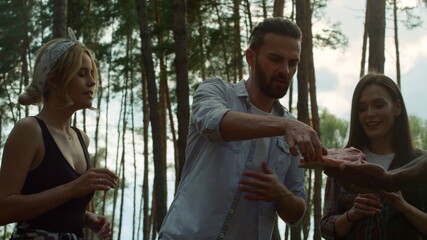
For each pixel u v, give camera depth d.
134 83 18.97
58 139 2.75
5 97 17.66
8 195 2.54
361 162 2.65
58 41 2.80
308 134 2.20
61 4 6.78
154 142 10.79
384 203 3.23
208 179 2.71
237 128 2.37
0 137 18.25
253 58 2.80
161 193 10.73
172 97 17.70
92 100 2.83
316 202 10.41
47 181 2.64
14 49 16.00
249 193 2.70
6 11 15.36
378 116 3.39
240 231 2.71
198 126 2.56
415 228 3.18
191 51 14.67
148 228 20.14
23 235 2.61
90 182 2.59
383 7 7.09
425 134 13.36
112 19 15.80
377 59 7.02
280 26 2.70
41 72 2.77
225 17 14.43
